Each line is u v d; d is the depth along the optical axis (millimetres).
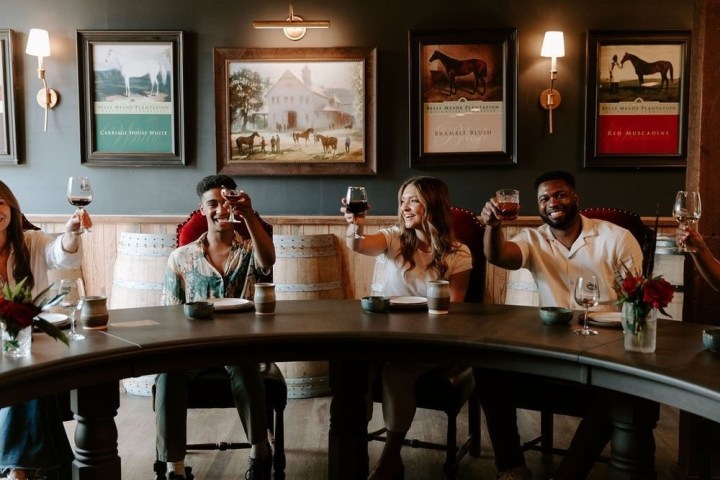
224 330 2020
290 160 4188
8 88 4168
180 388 2238
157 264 3555
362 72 4137
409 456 2830
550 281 2645
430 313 2305
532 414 3365
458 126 4152
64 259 2354
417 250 2682
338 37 4160
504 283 3975
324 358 2031
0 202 2217
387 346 2021
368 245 2605
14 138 4199
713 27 2631
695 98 2701
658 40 4070
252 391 2326
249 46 4168
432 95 4145
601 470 2695
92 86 4172
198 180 4250
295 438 3008
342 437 2191
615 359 1687
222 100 4168
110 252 4074
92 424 1855
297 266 3641
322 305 2479
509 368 1908
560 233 2688
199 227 2756
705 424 2045
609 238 2609
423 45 4121
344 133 4172
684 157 4102
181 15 4168
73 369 1688
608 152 4133
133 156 4203
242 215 2434
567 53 4129
